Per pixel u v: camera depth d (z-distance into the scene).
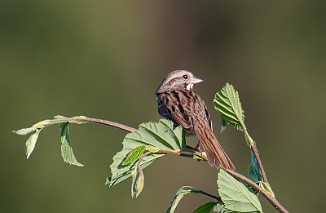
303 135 21.56
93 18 20.09
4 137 17.97
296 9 23.09
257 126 22.33
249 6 23.95
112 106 19.72
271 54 23.12
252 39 23.91
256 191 4.76
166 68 23.98
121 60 20.91
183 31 24.48
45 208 16.70
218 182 4.57
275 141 21.66
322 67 22.50
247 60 23.86
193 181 20.27
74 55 19.72
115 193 17.42
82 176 17.31
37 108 18.64
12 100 18.66
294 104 22.20
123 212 17.56
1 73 18.73
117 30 21.09
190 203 20.38
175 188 20.12
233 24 24.36
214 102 5.03
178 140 4.81
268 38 23.38
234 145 21.08
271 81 22.78
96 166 17.61
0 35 19.48
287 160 20.95
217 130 21.59
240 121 4.98
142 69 22.53
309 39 22.83
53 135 17.33
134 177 4.58
